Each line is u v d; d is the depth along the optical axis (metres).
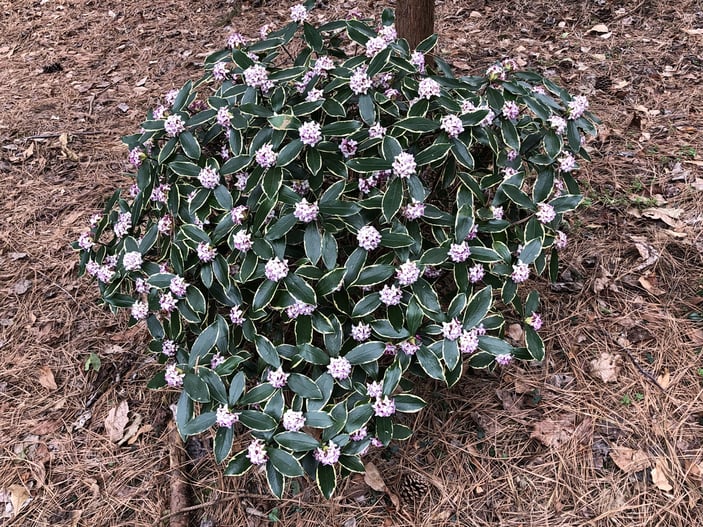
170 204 1.05
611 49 2.07
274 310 1.06
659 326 1.21
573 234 1.42
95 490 1.06
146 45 2.46
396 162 0.92
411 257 0.97
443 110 1.05
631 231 1.42
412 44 1.55
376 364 0.96
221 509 1.02
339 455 0.89
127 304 1.09
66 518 1.03
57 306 1.42
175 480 1.05
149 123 1.06
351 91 1.04
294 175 1.00
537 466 1.03
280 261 0.92
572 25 2.24
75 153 1.90
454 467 1.04
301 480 1.04
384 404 0.89
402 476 1.03
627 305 1.26
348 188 1.01
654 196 1.50
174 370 0.95
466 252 0.94
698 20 2.13
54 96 2.19
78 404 1.21
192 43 2.43
